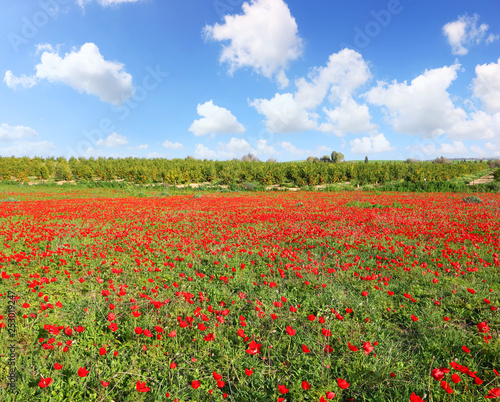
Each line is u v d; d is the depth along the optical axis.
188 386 3.08
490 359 3.48
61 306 4.90
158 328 3.71
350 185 54.16
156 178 59.78
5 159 63.81
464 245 8.55
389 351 3.37
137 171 58.53
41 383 2.73
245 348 3.80
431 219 13.84
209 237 10.03
